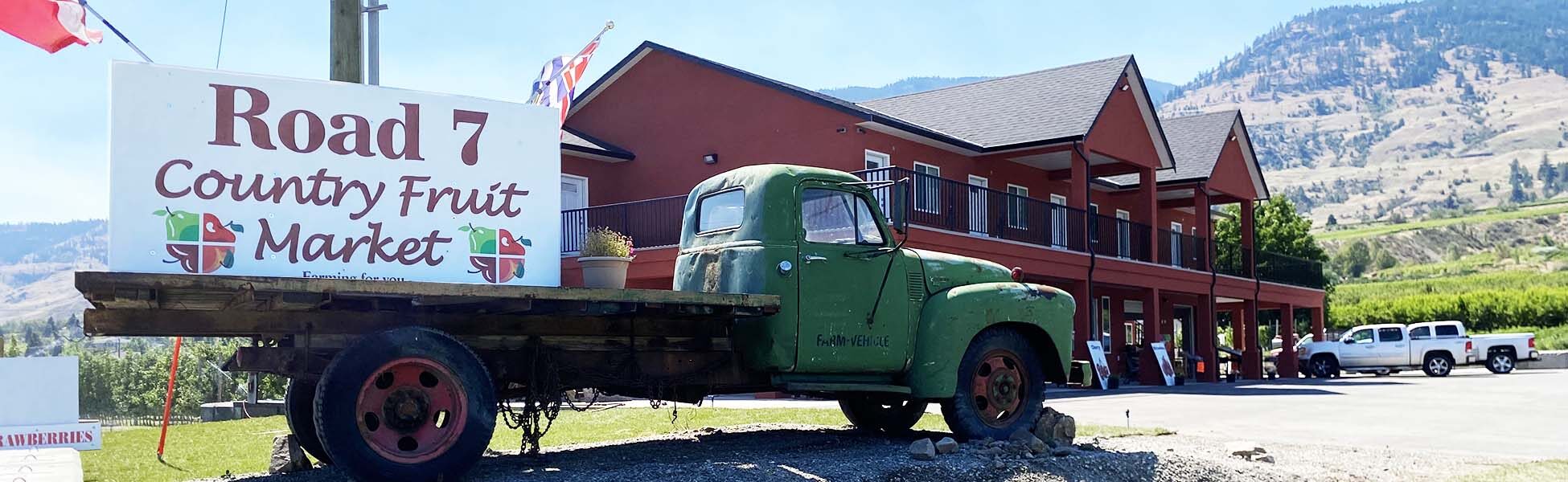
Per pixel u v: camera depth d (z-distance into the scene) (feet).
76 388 35.35
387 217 25.08
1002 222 76.89
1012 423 33.30
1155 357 89.30
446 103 26.05
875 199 32.37
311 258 24.18
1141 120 90.02
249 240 23.57
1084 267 80.84
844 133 71.97
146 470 34.81
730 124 77.46
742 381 30.30
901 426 37.55
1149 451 31.94
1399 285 251.39
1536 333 168.04
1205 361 99.96
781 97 75.05
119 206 22.36
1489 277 252.01
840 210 31.45
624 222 72.79
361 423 23.07
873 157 74.13
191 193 23.06
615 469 26.91
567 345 27.48
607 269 30.25
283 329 24.17
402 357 23.40
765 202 30.01
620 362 28.35
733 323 30.25
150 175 22.70
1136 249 89.76
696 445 33.55
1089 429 40.91
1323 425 47.83
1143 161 90.17
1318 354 115.85
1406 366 112.16
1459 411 55.62
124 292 21.45
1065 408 57.41
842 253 30.94
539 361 26.73
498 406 26.68
